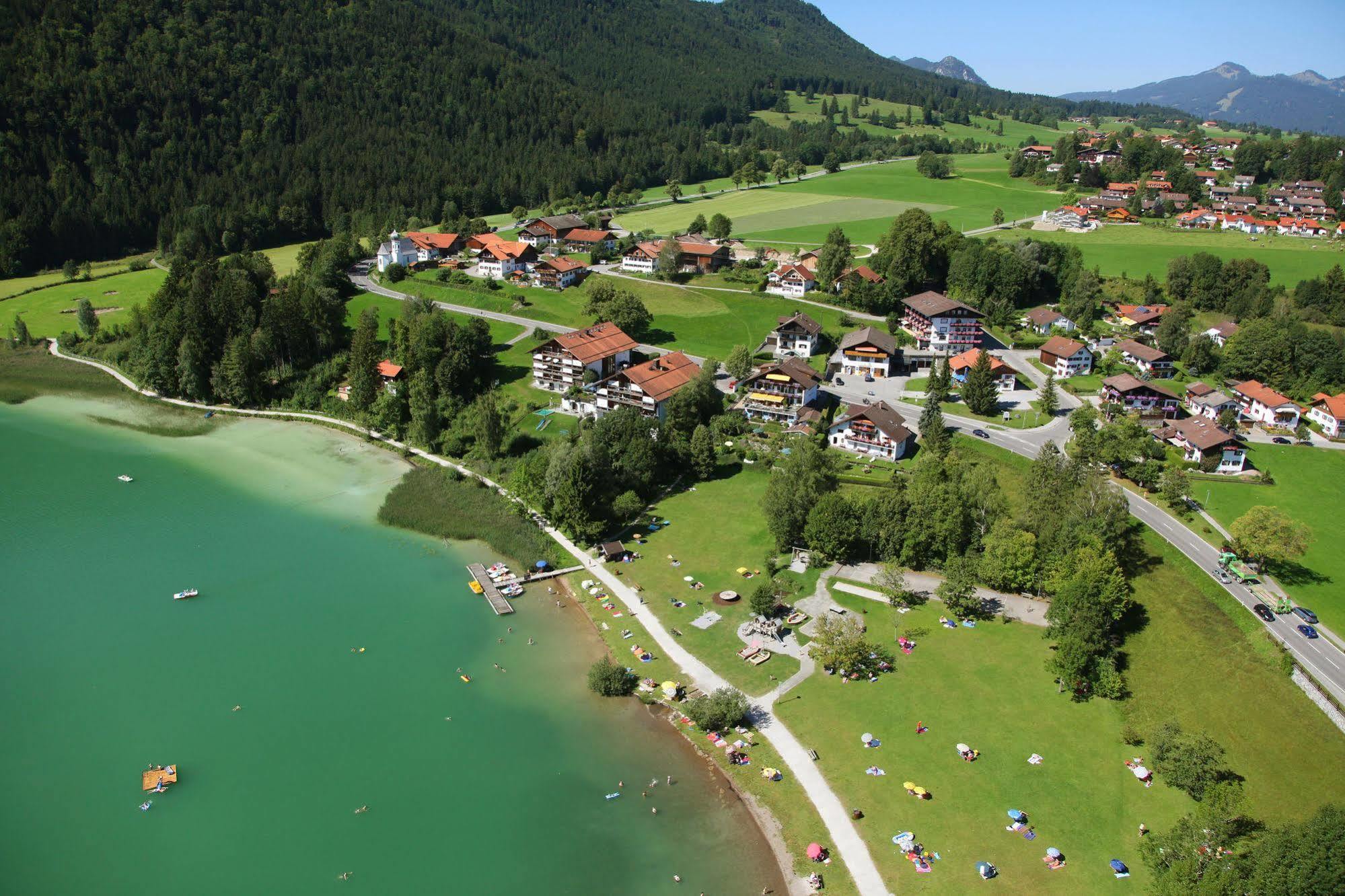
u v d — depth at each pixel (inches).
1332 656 3828.7
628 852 3041.3
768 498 5032.0
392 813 3196.4
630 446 5595.5
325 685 3880.4
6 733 3533.5
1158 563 4571.9
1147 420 6294.3
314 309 7775.6
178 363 7293.3
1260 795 3198.8
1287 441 6003.9
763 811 3208.7
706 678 3914.9
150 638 4175.7
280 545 5098.4
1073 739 3531.0
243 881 2906.0
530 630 4318.4
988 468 5477.4
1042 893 2842.0
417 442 6476.4
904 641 4109.3
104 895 2844.5
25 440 6456.7
